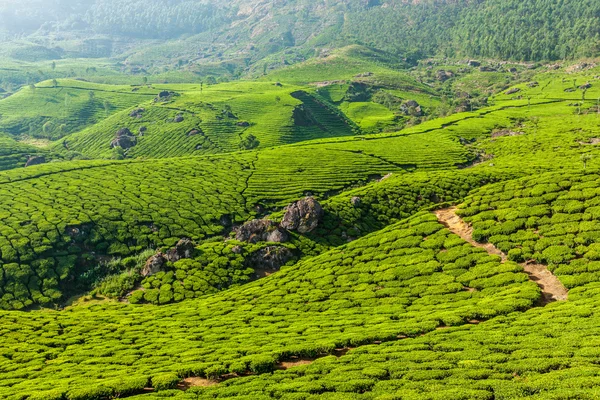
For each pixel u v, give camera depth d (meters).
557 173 74.88
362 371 35.56
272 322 54.97
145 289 74.50
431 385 31.69
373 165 132.62
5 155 171.25
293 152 146.00
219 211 101.56
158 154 188.00
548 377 29.67
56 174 119.19
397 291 57.91
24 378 43.78
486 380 31.00
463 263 59.09
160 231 92.50
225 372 39.97
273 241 85.00
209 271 77.50
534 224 61.94
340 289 62.56
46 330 58.19
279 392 34.06
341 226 90.69
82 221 90.88
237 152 152.25
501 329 40.38
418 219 76.12
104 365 45.22
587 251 52.78
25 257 79.62
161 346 49.34
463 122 191.50
